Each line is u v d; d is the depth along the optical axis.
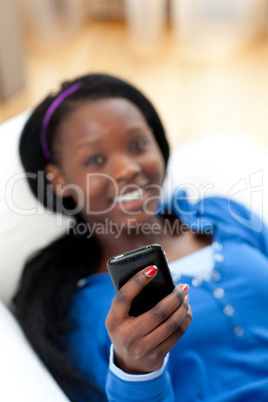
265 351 1.25
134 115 1.34
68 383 1.29
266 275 1.32
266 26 3.65
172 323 0.98
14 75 3.16
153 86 3.31
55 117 1.35
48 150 1.40
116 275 0.98
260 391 1.21
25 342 1.28
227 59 3.51
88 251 1.43
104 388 1.26
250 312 1.27
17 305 1.40
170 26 3.82
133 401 1.10
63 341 1.34
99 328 1.31
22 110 3.15
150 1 3.43
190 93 3.22
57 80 3.41
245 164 1.75
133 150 1.33
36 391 1.07
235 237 1.41
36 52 3.71
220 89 3.24
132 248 1.41
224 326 1.25
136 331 0.98
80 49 3.72
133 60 3.57
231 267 1.32
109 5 3.91
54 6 3.66
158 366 1.07
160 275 0.98
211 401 1.20
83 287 1.40
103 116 1.32
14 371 1.09
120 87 1.36
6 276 1.48
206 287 1.29
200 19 3.42
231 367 1.25
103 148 1.32
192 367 1.24
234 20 3.43
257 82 3.29
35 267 1.41
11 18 3.00
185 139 2.85
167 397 1.12
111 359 1.08
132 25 3.57
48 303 1.37
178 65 3.48
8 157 1.56
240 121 2.96
